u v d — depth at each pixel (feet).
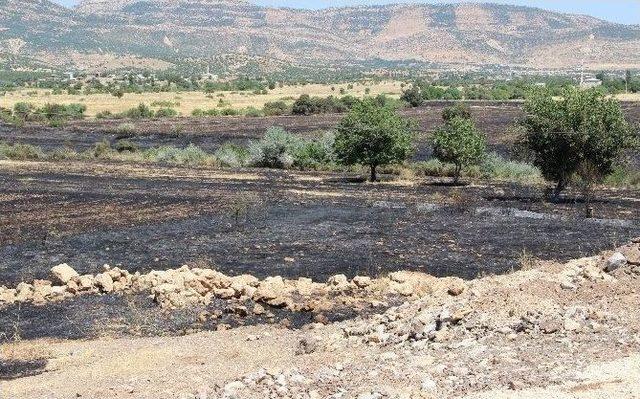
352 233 91.66
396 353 41.65
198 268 71.31
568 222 100.32
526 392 31.32
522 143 125.08
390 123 151.84
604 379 32.09
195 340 51.65
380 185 145.69
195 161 193.67
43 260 77.30
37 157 198.59
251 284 64.80
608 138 116.57
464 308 45.39
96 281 65.41
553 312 43.68
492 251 81.82
